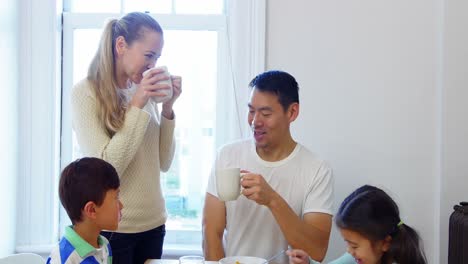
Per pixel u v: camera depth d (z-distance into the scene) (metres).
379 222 1.21
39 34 2.29
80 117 1.57
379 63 2.25
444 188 2.20
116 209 1.41
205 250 1.63
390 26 2.24
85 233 1.39
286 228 1.47
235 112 2.29
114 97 1.57
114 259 1.60
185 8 2.41
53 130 2.32
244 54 2.28
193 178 2.43
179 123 2.41
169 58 2.40
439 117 2.22
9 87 2.18
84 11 2.41
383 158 2.26
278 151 1.66
